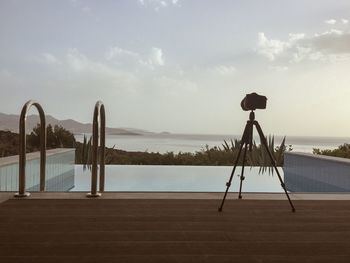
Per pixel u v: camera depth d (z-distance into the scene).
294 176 9.37
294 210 3.37
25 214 3.16
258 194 4.04
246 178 9.27
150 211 3.30
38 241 2.55
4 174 5.37
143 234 2.71
